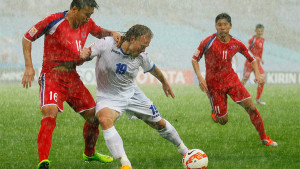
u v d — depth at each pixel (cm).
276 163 1883
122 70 1688
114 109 1700
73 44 1767
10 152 2159
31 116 3438
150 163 1911
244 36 13925
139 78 7869
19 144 2367
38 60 10550
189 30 13688
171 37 13112
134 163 1914
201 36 13350
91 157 1945
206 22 14412
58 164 1914
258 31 5069
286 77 8731
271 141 2381
